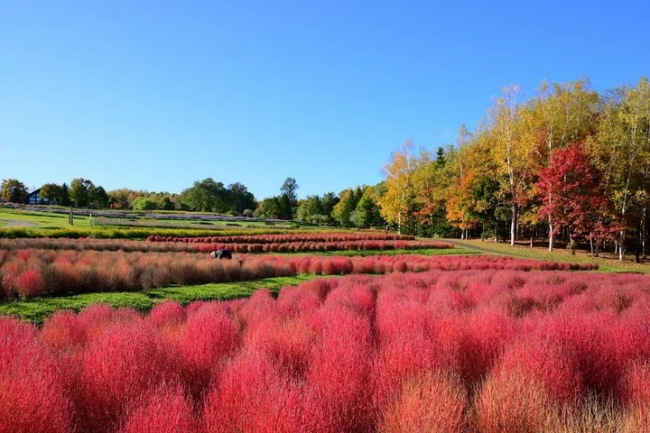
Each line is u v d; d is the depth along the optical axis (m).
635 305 9.66
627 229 37.72
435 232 66.94
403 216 67.31
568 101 41.78
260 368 4.01
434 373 4.11
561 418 3.61
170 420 3.19
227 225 70.06
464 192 54.31
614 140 36.62
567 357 4.74
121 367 4.14
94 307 8.36
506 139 45.12
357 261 26.45
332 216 114.06
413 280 15.73
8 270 13.81
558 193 39.19
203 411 3.75
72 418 3.69
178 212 109.06
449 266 27.84
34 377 3.61
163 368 4.47
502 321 6.33
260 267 21.00
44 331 6.57
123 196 143.12
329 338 5.30
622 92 40.69
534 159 44.06
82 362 4.70
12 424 3.18
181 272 17.27
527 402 3.63
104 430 3.63
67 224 52.16
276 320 6.90
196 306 9.94
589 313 8.34
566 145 41.50
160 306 9.13
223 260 20.39
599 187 38.16
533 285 15.02
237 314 8.87
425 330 6.00
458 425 3.47
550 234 42.56
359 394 3.99
